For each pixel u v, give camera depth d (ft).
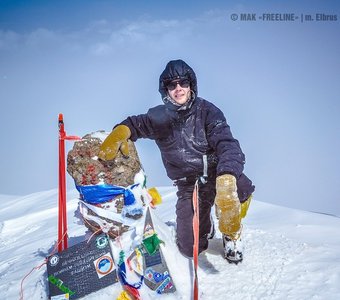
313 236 11.01
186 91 8.96
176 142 9.14
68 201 22.03
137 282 7.73
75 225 15.46
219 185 7.52
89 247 8.16
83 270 7.99
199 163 9.12
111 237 8.31
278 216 13.43
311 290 7.87
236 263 8.93
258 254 9.39
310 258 9.12
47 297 8.18
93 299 7.71
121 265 7.90
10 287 8.89
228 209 7.38
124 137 8.38
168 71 8.95
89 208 8.32
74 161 8.34
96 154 8.29
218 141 8.57
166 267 7.88
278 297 7.72
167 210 15.62
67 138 8.91
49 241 14.23
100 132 8.77
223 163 7.90
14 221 20.42
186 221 8.96
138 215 8.28
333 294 7.69
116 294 7.73
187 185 9.39
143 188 8.59
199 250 9.21
